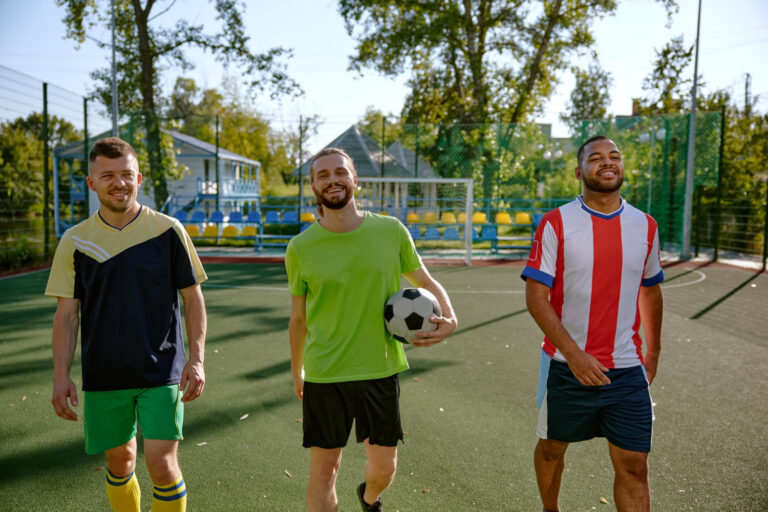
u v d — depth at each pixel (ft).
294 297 7.83
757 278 37.45
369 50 75.72
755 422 12.64
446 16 70.79
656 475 10.05
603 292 7.39
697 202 55.42
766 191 50.49
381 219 7.74
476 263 47.34
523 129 63.98
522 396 14.48
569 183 65.26
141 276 7.31
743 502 9.07
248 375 16.25
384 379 7.59
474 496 9.30
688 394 14.60
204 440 11.68
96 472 10.26
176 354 7.63
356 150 68.64
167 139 61.36
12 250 42.63
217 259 48.70
